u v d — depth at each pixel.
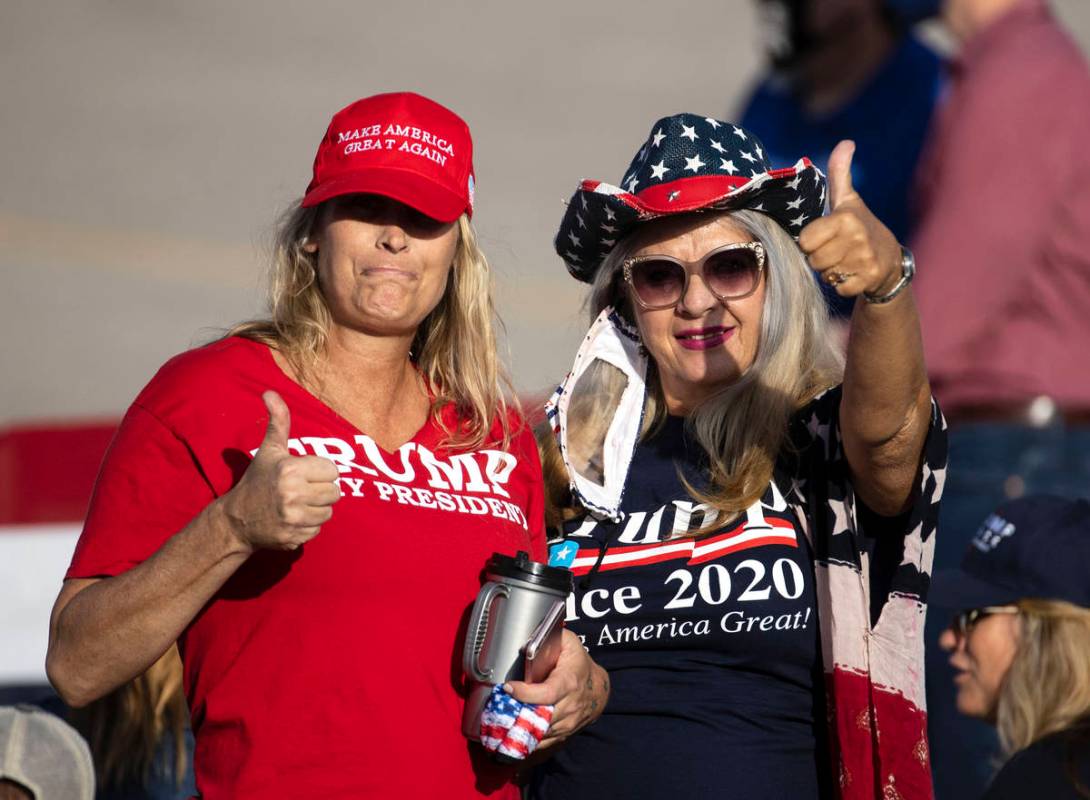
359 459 10.87
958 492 17.09
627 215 12.52
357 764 10.22
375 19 77.44
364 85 67.69
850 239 10.13
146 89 65.75
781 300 12.46
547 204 53.53
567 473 12.67
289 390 10.92
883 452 11.26
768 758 11.79
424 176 11.09
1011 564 13.91
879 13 19.44
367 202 11.15
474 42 73.88
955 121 17.70
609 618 12.13
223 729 10.38
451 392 11.86
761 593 11.90
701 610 11.95
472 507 11.18
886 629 11.65
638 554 12.23
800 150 20.23
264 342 11.23
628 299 13.30
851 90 19.81
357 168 11.11
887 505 11.62
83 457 17.77
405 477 11.05
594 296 13.35
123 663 9.98
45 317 42.53
